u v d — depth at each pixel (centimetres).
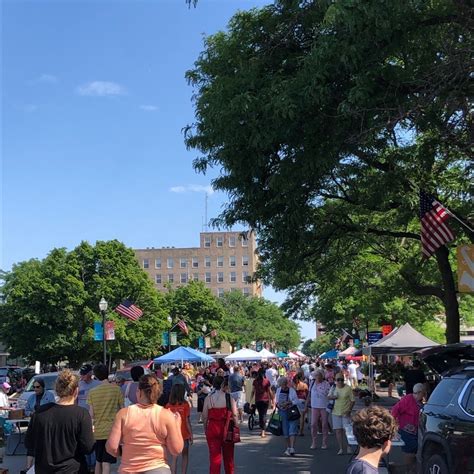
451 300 1745
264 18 1198
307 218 1405
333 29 979
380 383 3969
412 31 1002
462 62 957
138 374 1164
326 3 930
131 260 5372
